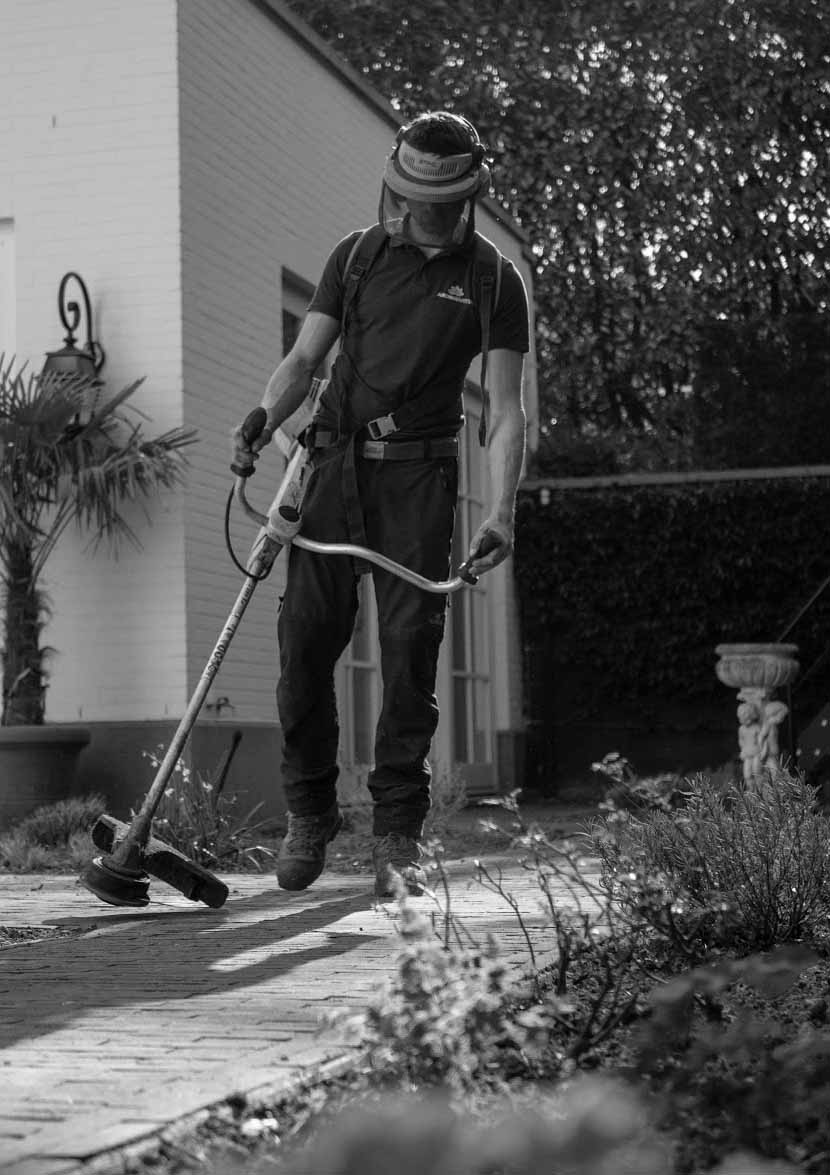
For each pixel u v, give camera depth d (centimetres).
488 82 1734
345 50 1778
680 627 1252
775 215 1714
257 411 404
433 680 415
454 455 416
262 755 812
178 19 777
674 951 307
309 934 364
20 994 285
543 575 1270
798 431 1680
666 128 1719
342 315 421
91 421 737
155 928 381
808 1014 256
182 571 752
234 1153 179
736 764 995
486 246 414
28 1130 183
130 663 755
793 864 345
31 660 722
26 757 701
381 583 411
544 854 311
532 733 1281
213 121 812
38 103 791
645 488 1257
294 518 404
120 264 776
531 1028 199
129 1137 178
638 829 348
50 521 761
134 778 746
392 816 412
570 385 1748
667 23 1716
